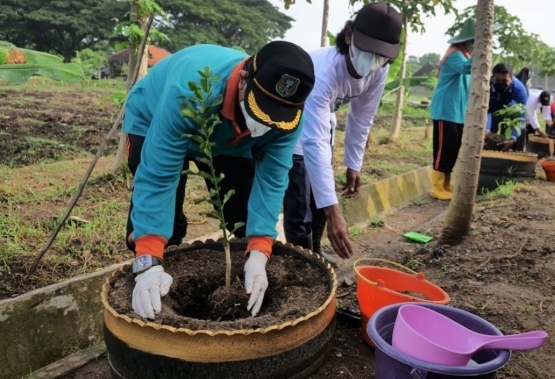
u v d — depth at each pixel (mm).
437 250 3826
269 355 1789
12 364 2580
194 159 2453
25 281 2916
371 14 2695
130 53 4859
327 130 2824
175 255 2562
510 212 4820
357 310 2730
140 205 1988
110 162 5863
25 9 40219
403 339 1790
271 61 1735
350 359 2346
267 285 2176
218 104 1907
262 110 1745
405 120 12781
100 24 41188
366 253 4297
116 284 2154
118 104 5027
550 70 14211
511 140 6664
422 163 7227
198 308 2307
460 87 5430
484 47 3633
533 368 2252
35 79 17109
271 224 2270
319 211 3625
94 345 2893
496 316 2697
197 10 43906
